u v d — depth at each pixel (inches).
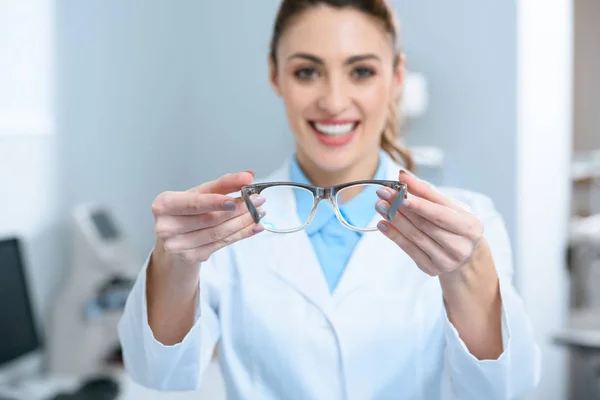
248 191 34.7
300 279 45.7
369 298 45.2
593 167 131.3
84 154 91.8
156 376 42.3
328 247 47.6
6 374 77.4
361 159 46.4
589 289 121.3
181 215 33.4
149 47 107.9
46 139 84.1
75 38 89.3
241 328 45.4
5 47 76.9
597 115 149.2
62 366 81.0
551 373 108.8
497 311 37.6
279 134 114.3
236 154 119.0
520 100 99.3
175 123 117.3
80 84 90.6
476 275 36.6
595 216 133.4
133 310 40.8
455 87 104.8
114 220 89.9
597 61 149.2
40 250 83.1
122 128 100.8
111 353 82.8
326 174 46.8
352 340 43.8
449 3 104.4
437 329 44.8
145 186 107.9
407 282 45.9
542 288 106.6
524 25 98.8
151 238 109.7
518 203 100.4
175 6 115.8
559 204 108.7
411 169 54.5
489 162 102.6
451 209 33.2
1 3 76.1
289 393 44.2
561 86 106.7
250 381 45.0
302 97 42.9
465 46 103.4
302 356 44.0
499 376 38.4
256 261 47.1
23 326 73.5
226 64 119.0
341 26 41.9
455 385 42.4
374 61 42.7
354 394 43.6
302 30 42.4
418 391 44.4
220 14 119.0
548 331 108.3
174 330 40.4
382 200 33.8
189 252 34.1
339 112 41.9
